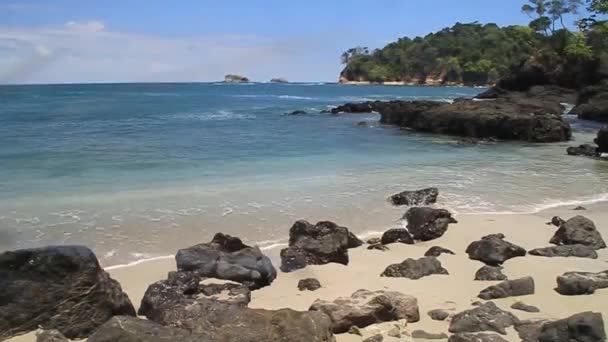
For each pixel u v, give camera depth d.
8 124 38.22
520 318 7.20
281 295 8.66
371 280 9.32
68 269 7.44
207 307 7.20
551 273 9.40
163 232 12.08
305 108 61.91
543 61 71.75
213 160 22.05
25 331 7.04
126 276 9.59
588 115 48.16
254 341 6.23
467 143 30.95
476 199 15.65
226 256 9.46
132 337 6.03
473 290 8.66
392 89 149.50
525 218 13.66
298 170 19.77
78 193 15.43
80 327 7.21
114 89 142.12
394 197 15.08
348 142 29.77
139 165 20.48
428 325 7.19
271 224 12.88
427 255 10.80
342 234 10.84
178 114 50.50
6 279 7.19
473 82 172.50
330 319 6.89
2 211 13.38
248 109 59.44
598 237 11.34
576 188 17.45
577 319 6.23
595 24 73.06
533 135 33.31
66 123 39.53
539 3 82.88
